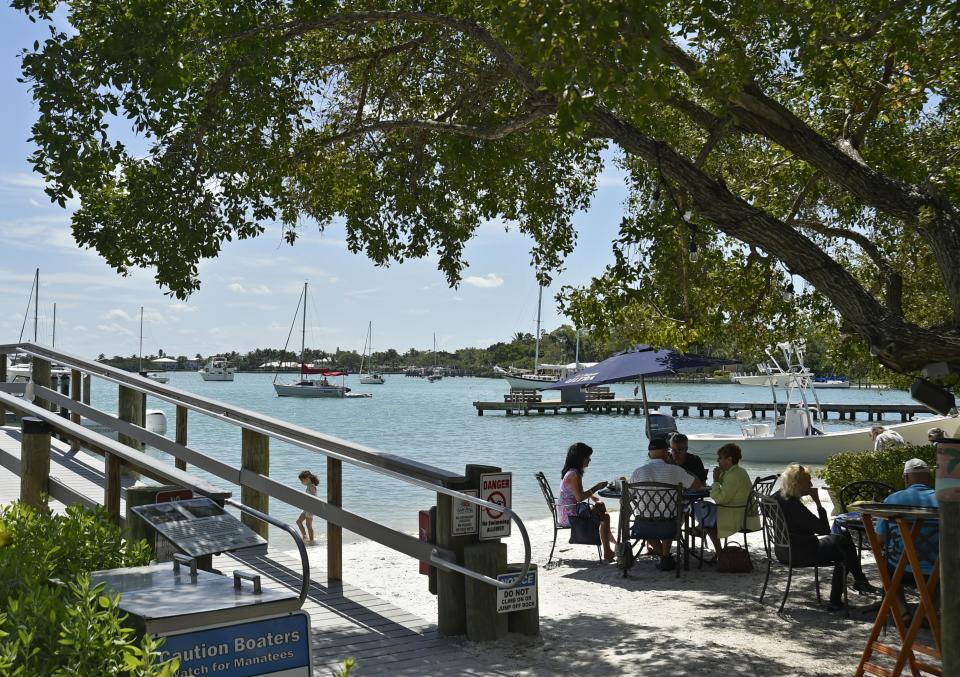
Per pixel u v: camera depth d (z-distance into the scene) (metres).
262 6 8.27
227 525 3.29
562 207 11.98
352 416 70.25
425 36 9.70
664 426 32.38
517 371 109.81
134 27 6.83
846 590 7.32
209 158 8.60
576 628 6.70
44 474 7.52
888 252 11.61
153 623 2.69
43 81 6.73
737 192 11.58
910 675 5.43
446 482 6.04
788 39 7.44
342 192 11.39
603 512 10.10
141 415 10.17
